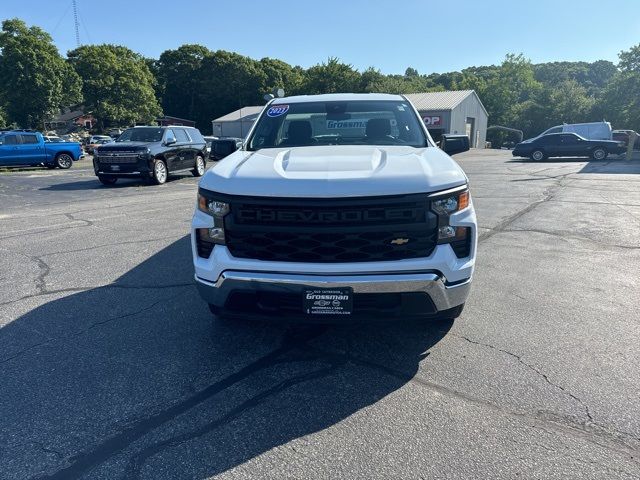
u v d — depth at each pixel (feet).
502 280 15.52
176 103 286.46
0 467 7.17
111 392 9.20
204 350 10.89
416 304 9.20
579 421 8.14
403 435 7.84
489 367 9.98
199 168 54.34
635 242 20.39
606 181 42.93
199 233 9.86
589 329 11.75
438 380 9.52
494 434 7.83
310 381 9.55
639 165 60.75
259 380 9.61
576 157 79.36
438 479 6.84
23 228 24.70
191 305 13.56
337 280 8.87
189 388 9.32
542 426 8.02
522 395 8.94
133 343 11.25
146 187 43.88
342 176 9.05
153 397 9.03
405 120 13.76
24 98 171.94
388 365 10.15
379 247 9.00
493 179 45.98
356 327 12.03
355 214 8.79
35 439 7.83
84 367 10.16
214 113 273.33
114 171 43.65
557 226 23.70
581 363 10.08
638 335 11.39
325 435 7.88
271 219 9.02
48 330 11.99
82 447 7.63
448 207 9.11
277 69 276.41
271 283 9.12
